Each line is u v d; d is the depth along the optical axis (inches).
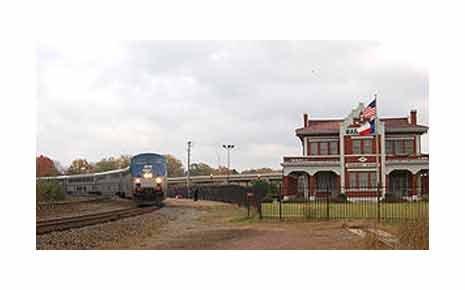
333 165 1931.6
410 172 1905.8
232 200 1955.0
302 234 781.9
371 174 1900.8
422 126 1967.3
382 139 1898.4
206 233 842.2
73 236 764.6
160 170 1646.2
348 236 741.3
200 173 5644.7
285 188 1947.6
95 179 2322.8
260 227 903.1
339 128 1972.2
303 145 2148.1
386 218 955.3
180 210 1552.7
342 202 1646.2
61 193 1984.5
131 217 1186.0
